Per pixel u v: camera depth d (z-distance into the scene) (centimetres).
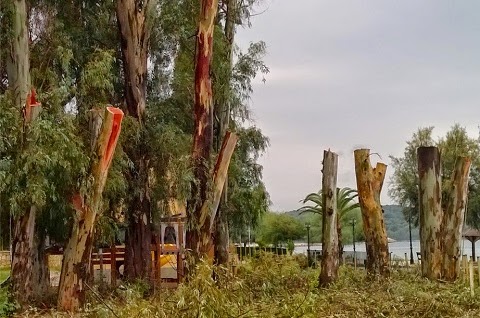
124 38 1659
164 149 1670
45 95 1392
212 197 1320
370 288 1151
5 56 1432
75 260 1192
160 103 1886
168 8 1862
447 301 1015
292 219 4316
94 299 1177
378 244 1366
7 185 1233
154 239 1727
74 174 1222
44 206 1345
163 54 1941
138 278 1514
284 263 1409
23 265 1284
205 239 1305
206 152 1350
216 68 1872
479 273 1249
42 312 1206
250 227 2162
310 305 863
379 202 1389
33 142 1218
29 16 1622
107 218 1472
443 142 2827
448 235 1298
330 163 1311
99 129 1206
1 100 1273
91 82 1526
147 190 1680
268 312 822
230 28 2014
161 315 754
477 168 2820
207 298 755
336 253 1288
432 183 1305
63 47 1582
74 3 1752
